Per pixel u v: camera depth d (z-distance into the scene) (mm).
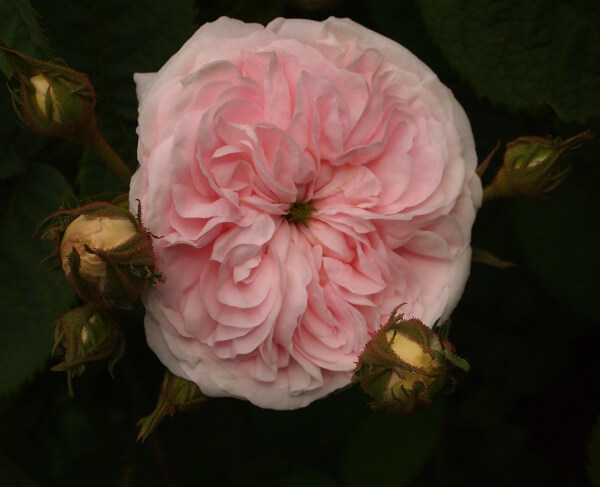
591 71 337
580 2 334
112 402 371
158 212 289
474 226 367
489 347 394
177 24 338
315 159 304
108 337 301
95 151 322
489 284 380
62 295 333
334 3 348
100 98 342
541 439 409
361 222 302
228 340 299
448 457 399
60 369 296
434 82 312
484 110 359
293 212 309
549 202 352
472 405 399
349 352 304
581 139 315
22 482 369
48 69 304
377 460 332
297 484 339
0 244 335
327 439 372
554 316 389
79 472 374
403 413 293
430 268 309
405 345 288
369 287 304
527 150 319
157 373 365
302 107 295
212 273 297
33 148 341
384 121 305
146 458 377
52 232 291
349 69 302
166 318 297
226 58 300
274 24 307
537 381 395
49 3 332
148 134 294
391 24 352
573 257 352
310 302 303
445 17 336
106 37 337
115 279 288
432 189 302
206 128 289
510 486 399
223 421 375
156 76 301
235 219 293
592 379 401
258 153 293
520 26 336
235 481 374
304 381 304
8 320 332
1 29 318
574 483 402
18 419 370
